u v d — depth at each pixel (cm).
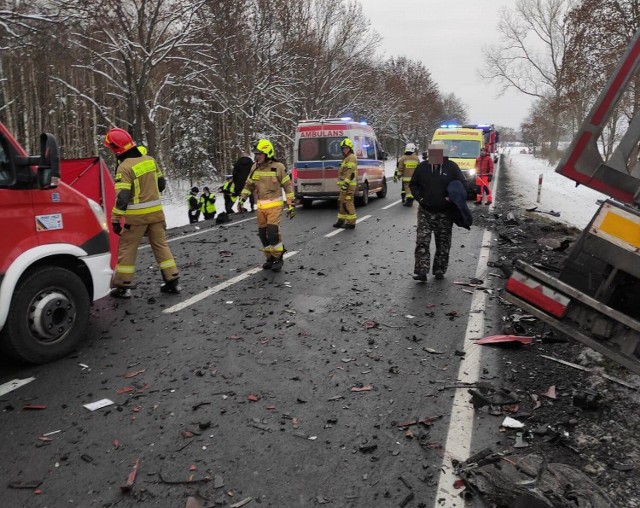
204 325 556
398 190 2350
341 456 324
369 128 1786
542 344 506
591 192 2553
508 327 547
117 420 364
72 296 474
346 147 1190
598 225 382
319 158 1550
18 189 427
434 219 725
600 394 395
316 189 1561
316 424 361
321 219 1364
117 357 472
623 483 296
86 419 365
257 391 409
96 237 498
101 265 504
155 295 666
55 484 295
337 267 820
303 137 1561
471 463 313
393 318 579
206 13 2341
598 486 288
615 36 2241
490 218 1345
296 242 1036
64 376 432
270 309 610
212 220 1435
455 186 704
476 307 615
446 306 621
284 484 297
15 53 2188
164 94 3350
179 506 279
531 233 1128
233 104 2681
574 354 480
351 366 455
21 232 430
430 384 421
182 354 479
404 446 334
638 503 280
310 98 3444
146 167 627
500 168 4075
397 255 904
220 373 440
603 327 376
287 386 417
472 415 372
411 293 675
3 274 414
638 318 394
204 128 3797
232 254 923
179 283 727
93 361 463
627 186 380
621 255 371
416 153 1638
